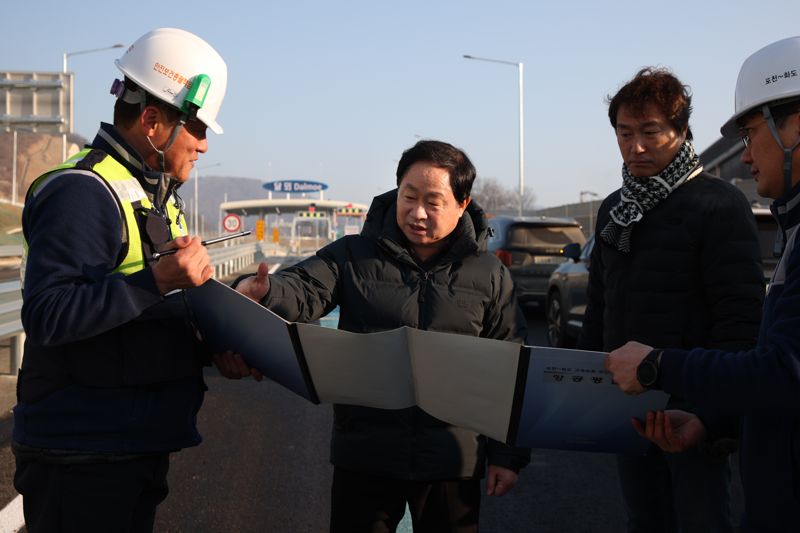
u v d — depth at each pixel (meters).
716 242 2.28
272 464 4.44
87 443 1.72
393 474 2.08
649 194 2.36
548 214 39.91
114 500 1.74
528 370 1.71
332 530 2.19
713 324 2.33
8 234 33.69
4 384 5.96
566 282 8.97
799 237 1.60
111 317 1.62
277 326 1.81
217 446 4.78
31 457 1.74
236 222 30.02
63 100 30.33
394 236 2.17
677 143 2.35
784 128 1.73
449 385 1.81
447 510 2.15
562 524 3.71
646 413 1.78
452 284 2.15
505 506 3.96
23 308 1.64
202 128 1.94
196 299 1.86
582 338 2.81
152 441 1.78
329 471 4.34
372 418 2.09
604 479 4.39
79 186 1.70
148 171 1.87
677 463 2.28
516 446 1.89
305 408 5.74
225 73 1.96
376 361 1.80
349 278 2.18
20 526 3.33
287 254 43.41
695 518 2.23
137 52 1.87
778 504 1.61
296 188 151.75
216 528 3.52
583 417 1.81
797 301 1.53
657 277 2.36
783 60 1.73
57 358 1.72
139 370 1.76
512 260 11.34
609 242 2.48
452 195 2.11
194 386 1.92
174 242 1.68
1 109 30.03
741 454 1.73
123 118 1.88
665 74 2.37
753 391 1.53
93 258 1.68
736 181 20.95
